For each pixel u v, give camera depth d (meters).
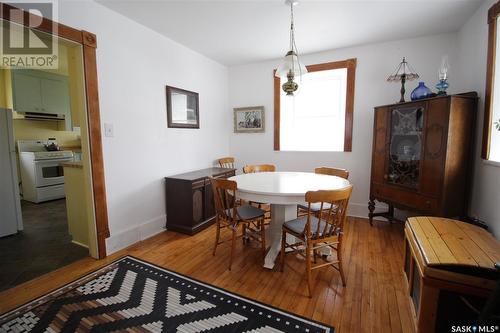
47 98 4.48
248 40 3.04
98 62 2.22
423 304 1.31
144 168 2.75
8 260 2.29
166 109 3.00
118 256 2.36
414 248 1.55
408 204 2.56
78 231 2.61
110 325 1.47
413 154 2.55
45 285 1.88
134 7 2.27
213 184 2.24
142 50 2.65
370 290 1.81
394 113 2.72
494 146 2.01
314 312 1.59
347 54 3.30
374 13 2.38
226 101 4.21
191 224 2.87
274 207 2.39
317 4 2.21
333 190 1.68
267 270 2.10
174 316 1.55
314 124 3.70
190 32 2.82
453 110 2.13
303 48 3.30
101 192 2.28
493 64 2.00
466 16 2.45
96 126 2.21
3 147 2.79
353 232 2.89
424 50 2.95
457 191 2.25
